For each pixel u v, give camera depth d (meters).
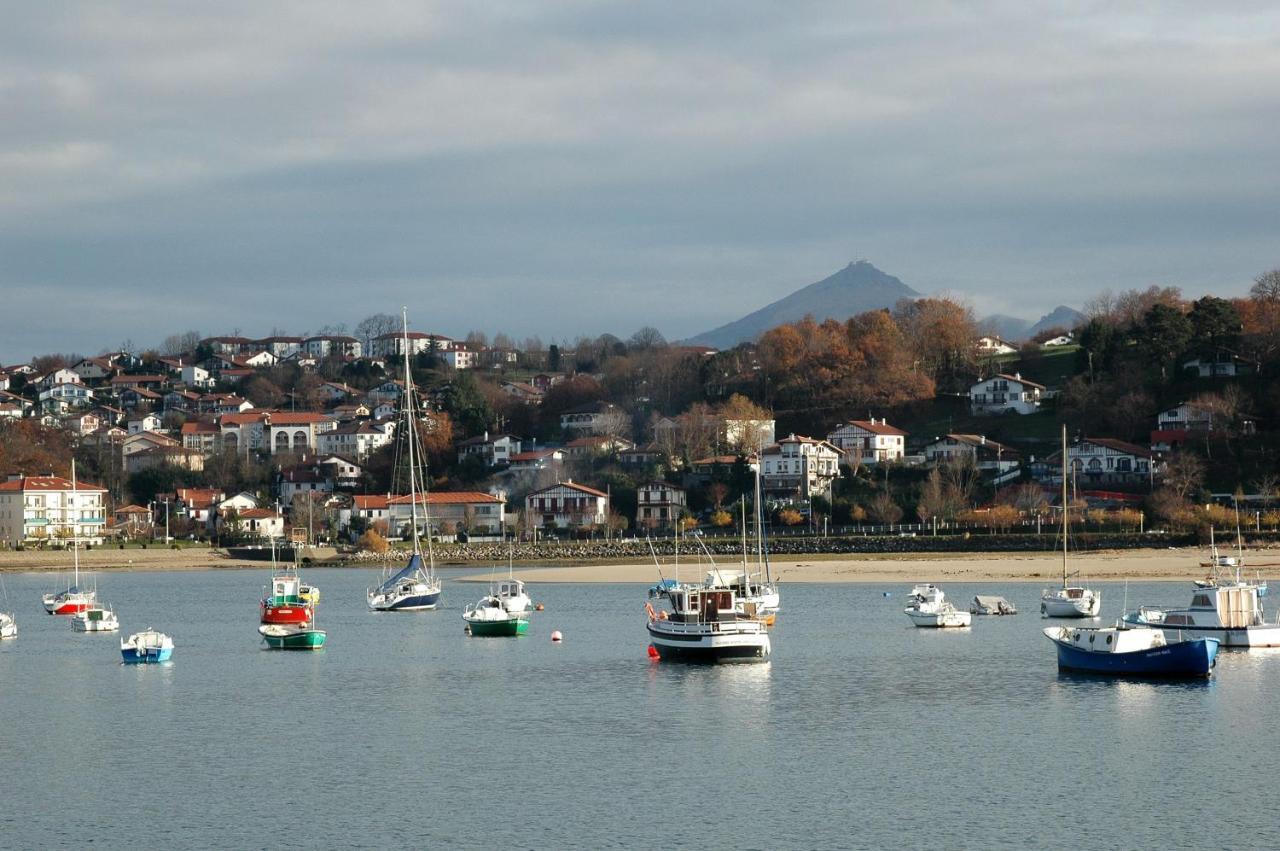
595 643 138.88
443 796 75.25
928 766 80.38
